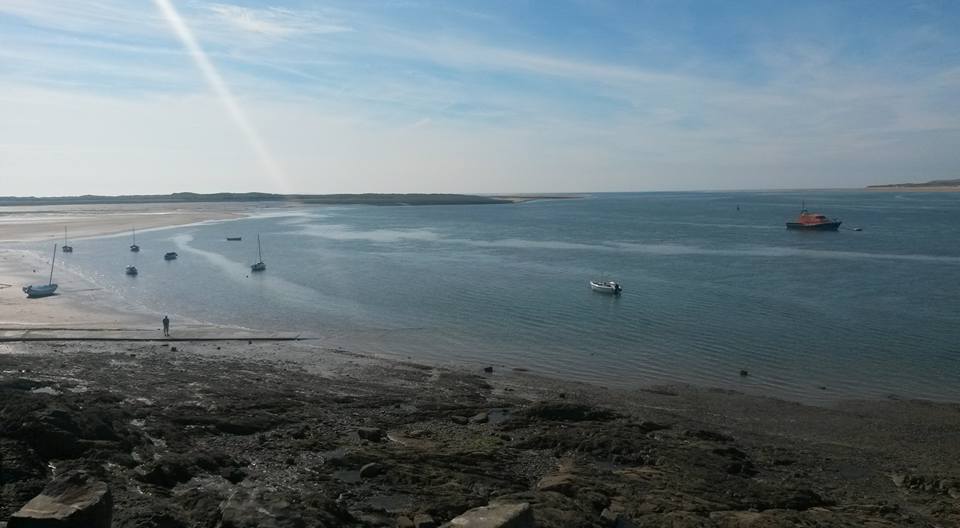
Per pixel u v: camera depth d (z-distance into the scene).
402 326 48.53
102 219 167.12
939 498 22.08
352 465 21.72
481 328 47.84
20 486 17.52
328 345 42.97
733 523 18.36
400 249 100.81
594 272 74.31
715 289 62.69
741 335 45.31
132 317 50.66
